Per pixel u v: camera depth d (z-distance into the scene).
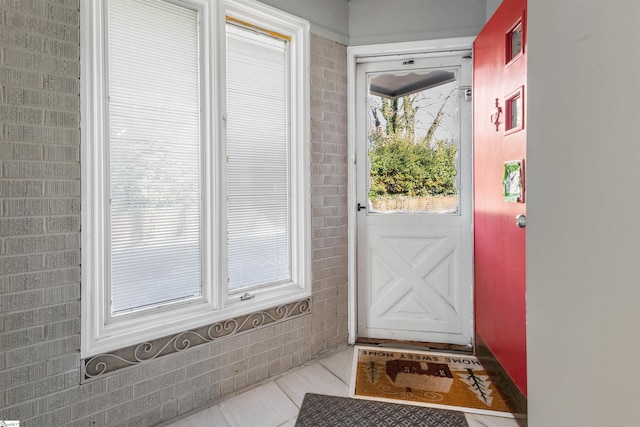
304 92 2.29
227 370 1.96
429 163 2.62
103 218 1.58
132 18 1.67
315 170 2.39
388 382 2.10
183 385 1.79
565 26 0.69
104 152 1.58
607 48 0.57
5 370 1.32
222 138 1.92
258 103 2.15
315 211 2.40
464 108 2.53
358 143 2.68
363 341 2.67
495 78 1.96
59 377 1.43
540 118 0.80
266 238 2.21
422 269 2.65
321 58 2.40
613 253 0.57
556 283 0.75
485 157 2.12
